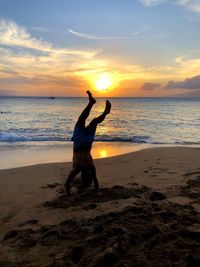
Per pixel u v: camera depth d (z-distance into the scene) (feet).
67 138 63.62
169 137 68.59
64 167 32.81
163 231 13.24
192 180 24.29
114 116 145.28
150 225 13.91
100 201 18.72
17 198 21.50
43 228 15.12
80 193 20.47
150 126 94.53
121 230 13.28
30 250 13.05
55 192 22.53
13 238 14.40
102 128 87.86
